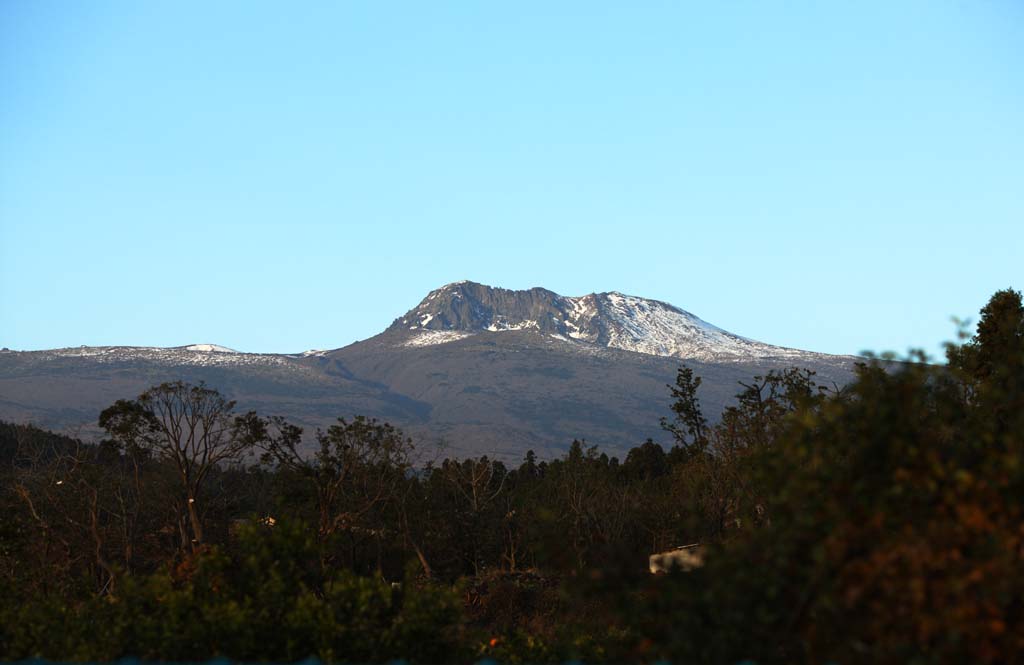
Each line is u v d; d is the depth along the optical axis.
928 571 24.78
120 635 45.53
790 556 26.03
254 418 133.50
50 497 129.25
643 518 144.88
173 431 132.75
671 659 26.17
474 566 160.88
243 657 44.22
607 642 57.81
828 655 25.56
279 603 46.09
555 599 98.00
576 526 137.00
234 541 132.00
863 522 25.83
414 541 151.00
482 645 59.28
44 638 47.53
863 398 28.05
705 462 132.25
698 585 27.66
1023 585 23.62
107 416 127.12
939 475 25.41
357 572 143.25
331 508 139.62
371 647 44.94
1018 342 40.38
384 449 142.25
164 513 143.00
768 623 25.69
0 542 84.38
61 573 106.25
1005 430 29.28
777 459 28.23
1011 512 24.50
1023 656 23.92
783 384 118.94
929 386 31.45
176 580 65.00
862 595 24.91
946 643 23.75
